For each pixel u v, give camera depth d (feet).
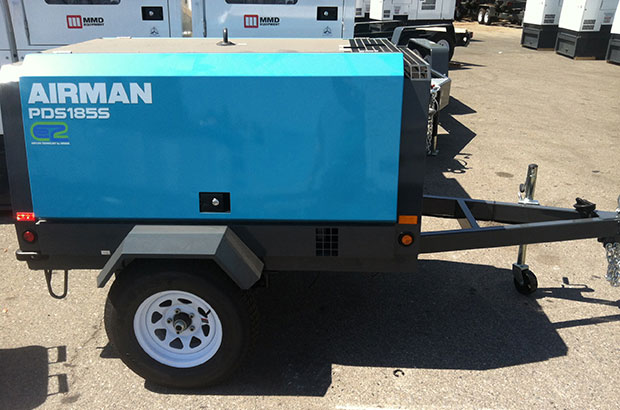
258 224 10.79
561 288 15.64
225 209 10.68
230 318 10.52
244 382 11.52
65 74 10.03
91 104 10.11
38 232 10.85
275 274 15.97
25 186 10.61
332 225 10.77
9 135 10.35
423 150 10.32
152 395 11.18
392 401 11.02
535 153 28.71
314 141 10.25
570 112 37.68
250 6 22.15
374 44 12.19
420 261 17.12
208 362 10.89
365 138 10.21
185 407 10.82
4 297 14.71
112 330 10.78
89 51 10.88
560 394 11.28
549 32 67.10
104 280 9.96
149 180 10.50
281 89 10.00
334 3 22.34
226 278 10.43
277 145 10.28
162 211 10.69
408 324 13.69
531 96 42.42
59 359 12.26
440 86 27.30
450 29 47.65
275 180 10.47
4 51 21.44
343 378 11.67
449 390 11.35
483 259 17.33
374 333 13.28
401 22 50.70
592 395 11.27
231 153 10.34
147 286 10.39
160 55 10.26
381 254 10.93
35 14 21.18
